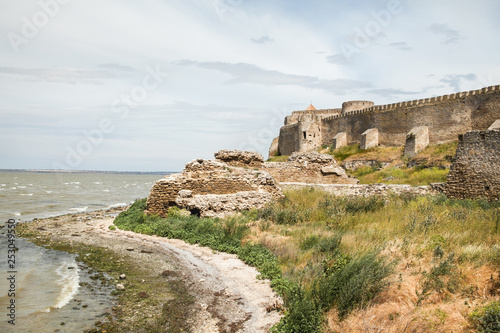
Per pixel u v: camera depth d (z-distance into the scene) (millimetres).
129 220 22609
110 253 15180
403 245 10367
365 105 66188
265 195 20562
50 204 44250
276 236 14398
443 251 9352
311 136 62125
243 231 15320
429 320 6672
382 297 7824
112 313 9078
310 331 7188
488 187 18078
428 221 12320
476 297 7254
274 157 67938
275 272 10891
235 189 22000
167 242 16609
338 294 8133
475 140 18875
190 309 9188
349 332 7039
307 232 13992
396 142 47938
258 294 9812
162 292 10445
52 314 9039
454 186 19438
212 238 15500
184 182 21922
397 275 8586
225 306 9250
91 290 10695
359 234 12773
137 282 11352
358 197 19266
